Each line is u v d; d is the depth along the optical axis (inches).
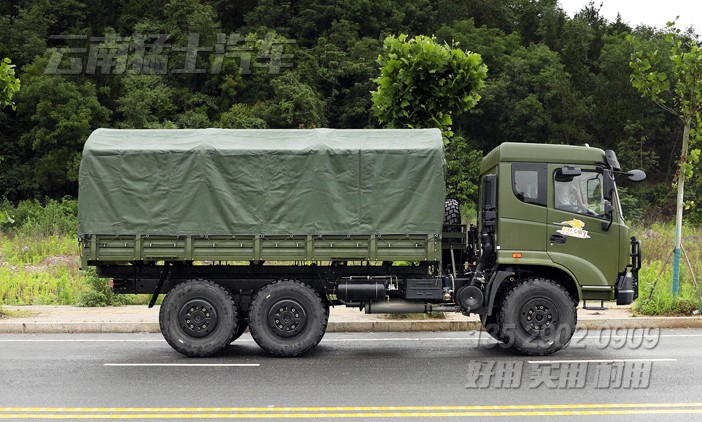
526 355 439.8
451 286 460.1
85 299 652.7
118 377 375.9
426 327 550.3
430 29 3393.2
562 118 2790.4
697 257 893.8
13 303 682.8
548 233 452.1
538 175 455.2
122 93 2529.5
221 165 445.4
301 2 3267.7
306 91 2536.9
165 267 457.7
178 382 363.3
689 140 627.5
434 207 444.8
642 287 631.2
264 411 303.3
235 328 440.1
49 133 2303.2
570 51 3206.2
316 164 444.5
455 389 345.4
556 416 295.4
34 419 292.4
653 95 626.5
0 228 1425.9
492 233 458.0
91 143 450.3
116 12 3137.3
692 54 604.4
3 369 396.5
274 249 442.9
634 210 1879.9
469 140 2856.8
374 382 361.7
